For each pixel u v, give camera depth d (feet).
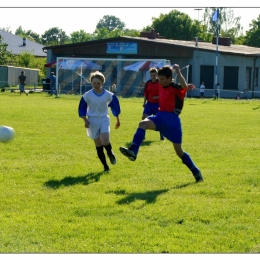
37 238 19.86
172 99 29.63
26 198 25.93
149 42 163.94
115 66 163.94
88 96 33.30
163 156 39.42
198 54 165.07
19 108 88.58
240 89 167.22
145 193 27.09
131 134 54.13
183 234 20.43
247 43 290.56
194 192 27.27
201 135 54.44
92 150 42.34
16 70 199.11
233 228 21.20
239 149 43.78
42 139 48.88
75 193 27.04
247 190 27.86
